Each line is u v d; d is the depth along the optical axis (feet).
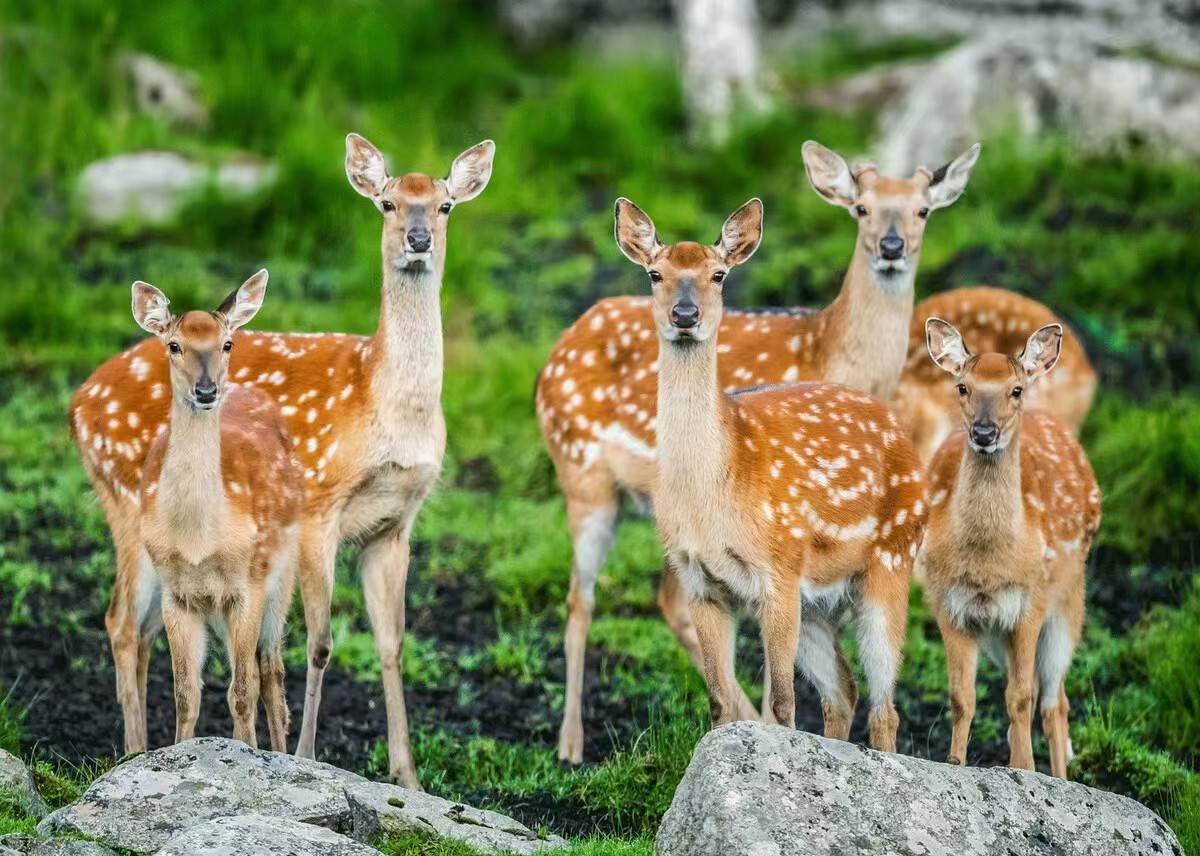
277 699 37.60
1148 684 44.83
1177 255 65.05
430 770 40.42
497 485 57.57
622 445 44.47
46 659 44.65
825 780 29.71
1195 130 77.56
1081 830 30.78
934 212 73.05
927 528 38.70
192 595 35.17
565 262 72.74
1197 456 52.24
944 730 43.60
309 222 73.87
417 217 39.24
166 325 34.83
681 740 38.70
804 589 36.60
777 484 35.99
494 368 62.85
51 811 33.12
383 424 39.73
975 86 79.61
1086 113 78.48
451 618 49.52
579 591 43.88
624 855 31.40
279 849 28.17
